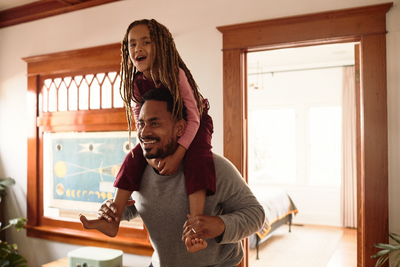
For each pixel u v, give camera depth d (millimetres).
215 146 2510
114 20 2908
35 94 3252
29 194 3258
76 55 3039
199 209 976
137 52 1012
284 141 6246
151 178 1077
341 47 4812
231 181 1080
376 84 2096
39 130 3254
